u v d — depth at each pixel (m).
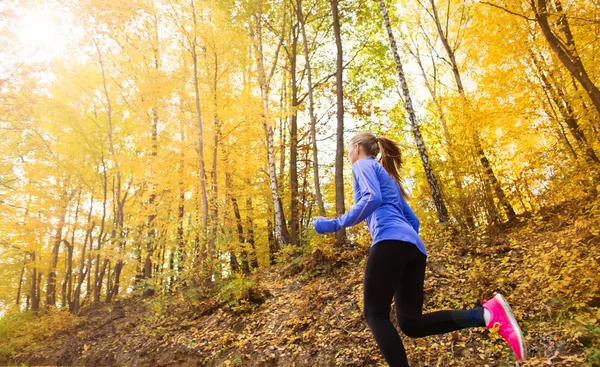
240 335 5.02
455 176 6.55
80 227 13.57
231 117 10.51
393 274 1.82
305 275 6.30
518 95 8.36
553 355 2.68
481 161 7.39
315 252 6.56
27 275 19.94
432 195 7.50
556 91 8.10
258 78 11.38
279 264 9.28
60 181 13.77
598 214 5.21
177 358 5.38
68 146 13.02
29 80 8.99
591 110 7.23
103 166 13.35
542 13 6.31
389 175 2.13
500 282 3.81
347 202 15.20
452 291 4.11
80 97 12.96
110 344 7.32
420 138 7.89
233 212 12.15
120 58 12.07
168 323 6.64
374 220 1.93
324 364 3.66
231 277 6.93
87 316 10.70
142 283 7.27
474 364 2.92
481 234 5.80
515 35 8.05
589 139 7.41
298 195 13.34
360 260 6.12
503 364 2.78
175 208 11.08
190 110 10.32
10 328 11.34
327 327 4.25
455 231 6.10
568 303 3.08
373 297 1.84
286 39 13.66
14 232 13.21
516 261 4.62
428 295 4.19
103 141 13.42
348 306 4.49
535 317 3.19
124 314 9.23
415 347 3.32
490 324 1.79
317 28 12.84
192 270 7.04
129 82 11.84
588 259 3.50
